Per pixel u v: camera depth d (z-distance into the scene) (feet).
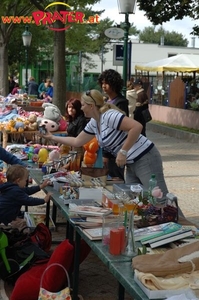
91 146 18.22
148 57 157.89
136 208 12.81
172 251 10.50
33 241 16.70
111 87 19.31
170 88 70.28
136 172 15.85
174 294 8.95
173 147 48.70
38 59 122.11
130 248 10.94
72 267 14.23
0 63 80.84
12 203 16.03
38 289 13.52
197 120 58.59
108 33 32.96
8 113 35.12
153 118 73.00
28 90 77.66
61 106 44.73
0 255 15.21
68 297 12.07
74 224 12.62
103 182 16.03
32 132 29.91
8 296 14.57
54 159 19.66
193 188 29.94
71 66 101.35
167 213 12.66
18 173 16.40
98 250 11.11
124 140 15.34
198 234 11.87
